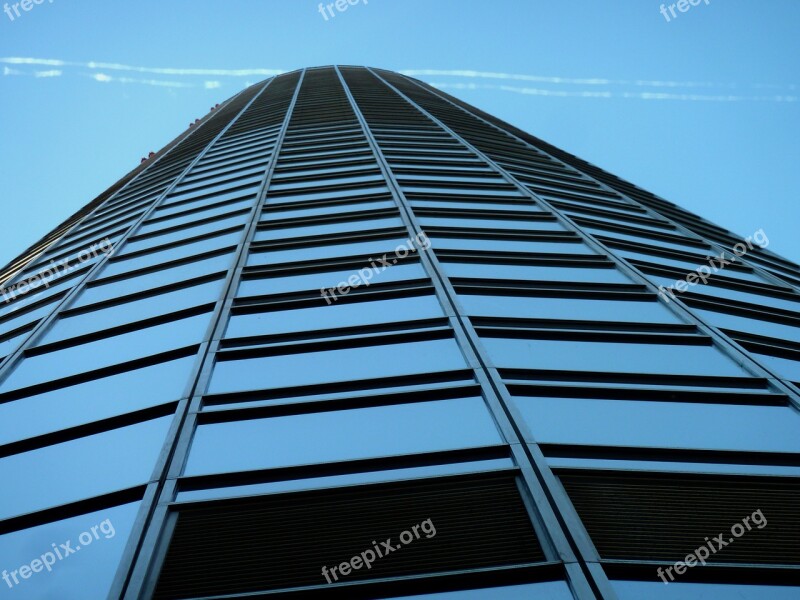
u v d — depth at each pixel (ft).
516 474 23.63
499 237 55.01
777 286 58.13
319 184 73.31
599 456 25.29
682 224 78.23
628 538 20.94
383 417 28.02
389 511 22.24
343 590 19.43
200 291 44.93
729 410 29.60
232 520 22.17
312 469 24.73
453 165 84.79
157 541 21.30
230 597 19.20
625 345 36.24
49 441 29.12
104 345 39.32
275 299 41.98
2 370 37.55
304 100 152.76
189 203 74.54
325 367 32.73
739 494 23.35
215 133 130.31
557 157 110.63
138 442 27.71
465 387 29.71
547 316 39.86
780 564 20.25
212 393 30.60
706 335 38.19
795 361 37.45
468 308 39.58
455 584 19.44
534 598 18.81
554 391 29.96
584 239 56.70
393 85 180.24
